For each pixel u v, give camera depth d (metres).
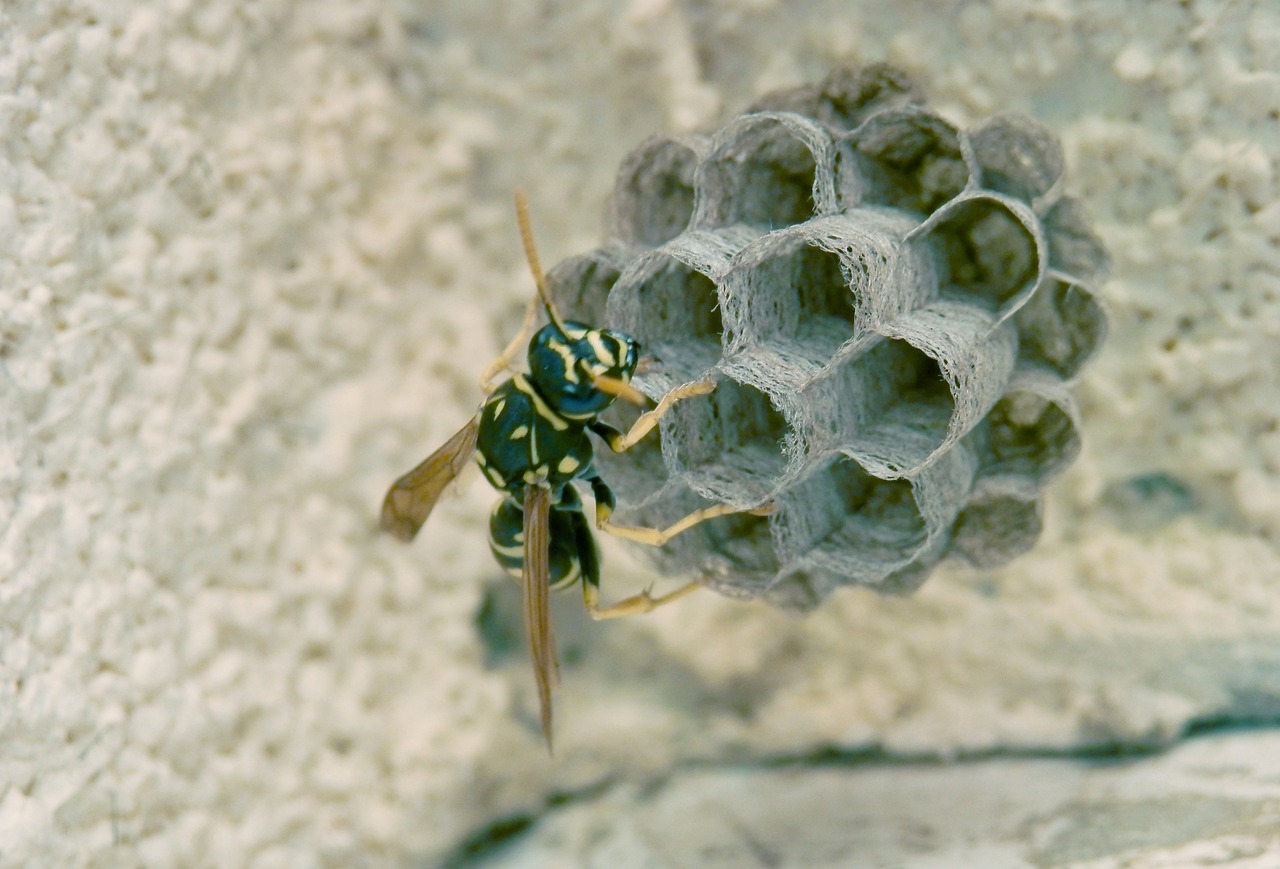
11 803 0.15
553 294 0.15
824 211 0.14
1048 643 0.16
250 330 0.16
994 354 0.15
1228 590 0.16
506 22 0.17
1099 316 0.15
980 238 0.15
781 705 0.17
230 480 0.16
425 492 0.16
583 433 0.15
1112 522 0.16
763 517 0.15
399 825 0.17
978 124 0.15
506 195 0.17
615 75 0.17
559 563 0.16
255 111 0.16
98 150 0.16
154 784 0.16
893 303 0.14
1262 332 0.16
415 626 0.17
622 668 0.17
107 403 0.16
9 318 0.15
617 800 0.17
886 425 0.15
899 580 0.15
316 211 0.17
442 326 0.17
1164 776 0.16
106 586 0.15
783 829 0.16
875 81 0.15
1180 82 0.16
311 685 0.17
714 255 0.14
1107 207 0.16
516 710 0.17
